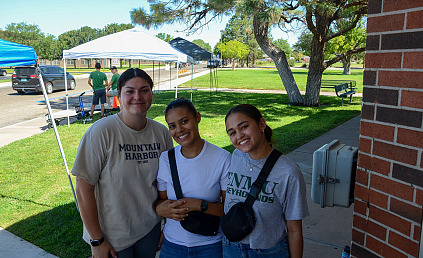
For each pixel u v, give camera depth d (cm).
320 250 324
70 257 327
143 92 197
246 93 1825
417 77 159
